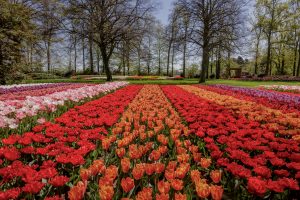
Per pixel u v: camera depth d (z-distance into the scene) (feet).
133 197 9.18
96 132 15.07
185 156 11.21
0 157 11.63
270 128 18.01
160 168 9.87
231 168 10.09
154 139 16.69
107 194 7.66
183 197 7.79
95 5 103.14
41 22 105.09
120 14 107.24
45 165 10.30
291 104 31.99
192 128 17.28
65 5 103.35
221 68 223.71
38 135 14.03
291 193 10.03
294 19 160.35
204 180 9.07
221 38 103.14
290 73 221.46
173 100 33.45
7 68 79.20
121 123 17.63
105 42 108.06
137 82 95.30
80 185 8.30
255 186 8.52
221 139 14.43
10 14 79.66
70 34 106.73
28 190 8.35
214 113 23.09
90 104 27.76
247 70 265.95
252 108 26.73
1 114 18.99
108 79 108.37
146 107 26.78
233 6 102.63
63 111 27.04
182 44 108.88
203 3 104.12
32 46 97.96
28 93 40.88
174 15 108.06
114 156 13.64
